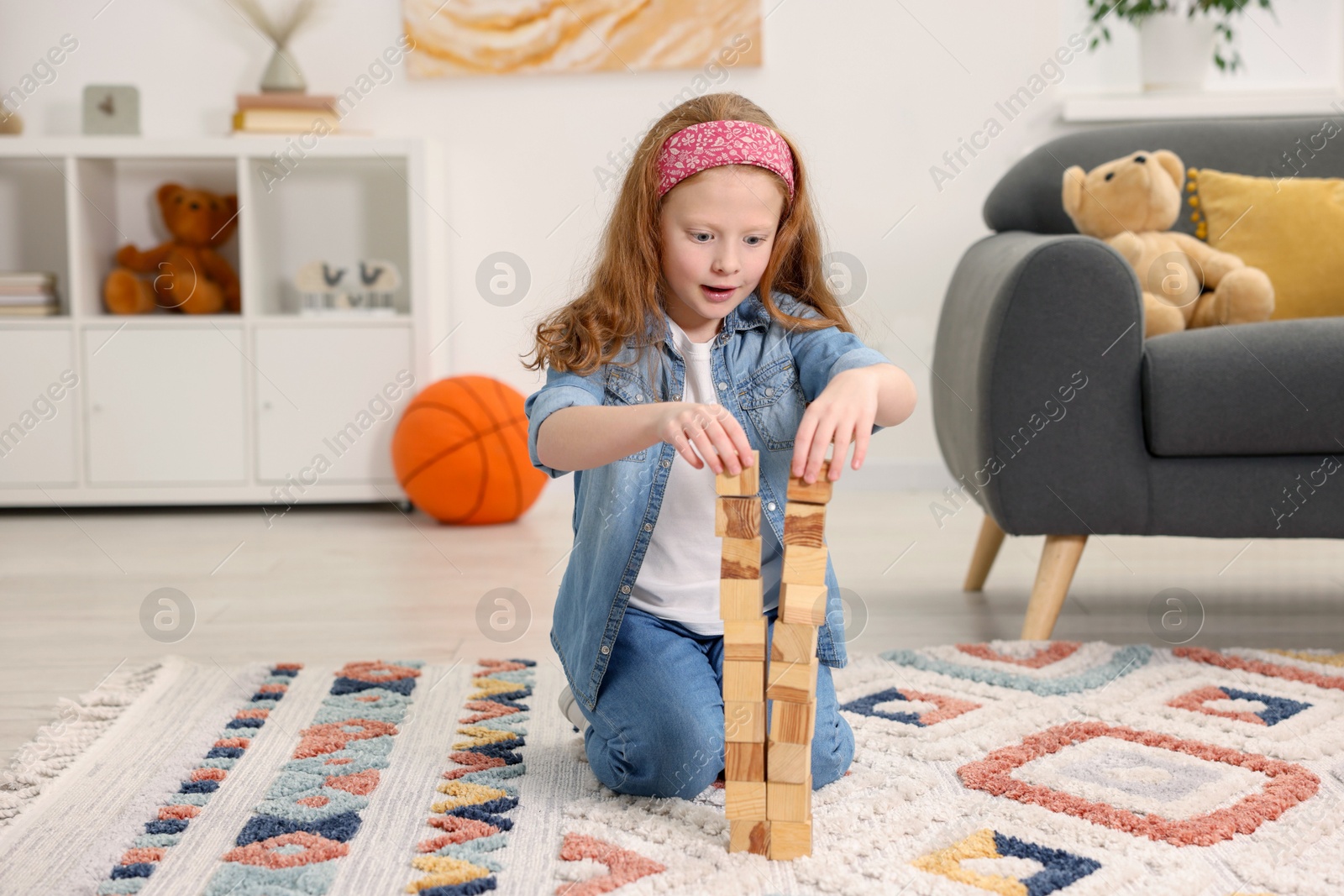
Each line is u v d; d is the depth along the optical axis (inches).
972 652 53.5
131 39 109.9
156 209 111.3
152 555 84.3
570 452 34.1
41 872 31.8
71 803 37.1
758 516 30.7
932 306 106.2
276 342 102.5
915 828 33.6
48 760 41.3
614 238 37.9
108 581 75.3
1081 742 41.1
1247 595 68.6
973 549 83.4
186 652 57.7
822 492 30.7
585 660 37.5
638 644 37.5
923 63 104.3
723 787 37.7
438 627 62.6
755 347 39.6
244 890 30.2
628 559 37.0
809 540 31.0
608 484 37.6
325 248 112.7
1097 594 69.2
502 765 40.0
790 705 31.1
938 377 71.9
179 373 102.3
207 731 44.1
